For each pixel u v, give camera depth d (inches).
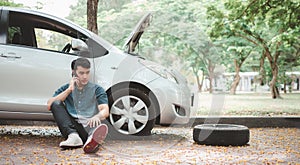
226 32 727.7
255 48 898.1
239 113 504.1
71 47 242.7
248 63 1061.1
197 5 796.0
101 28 243.0
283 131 320.2
